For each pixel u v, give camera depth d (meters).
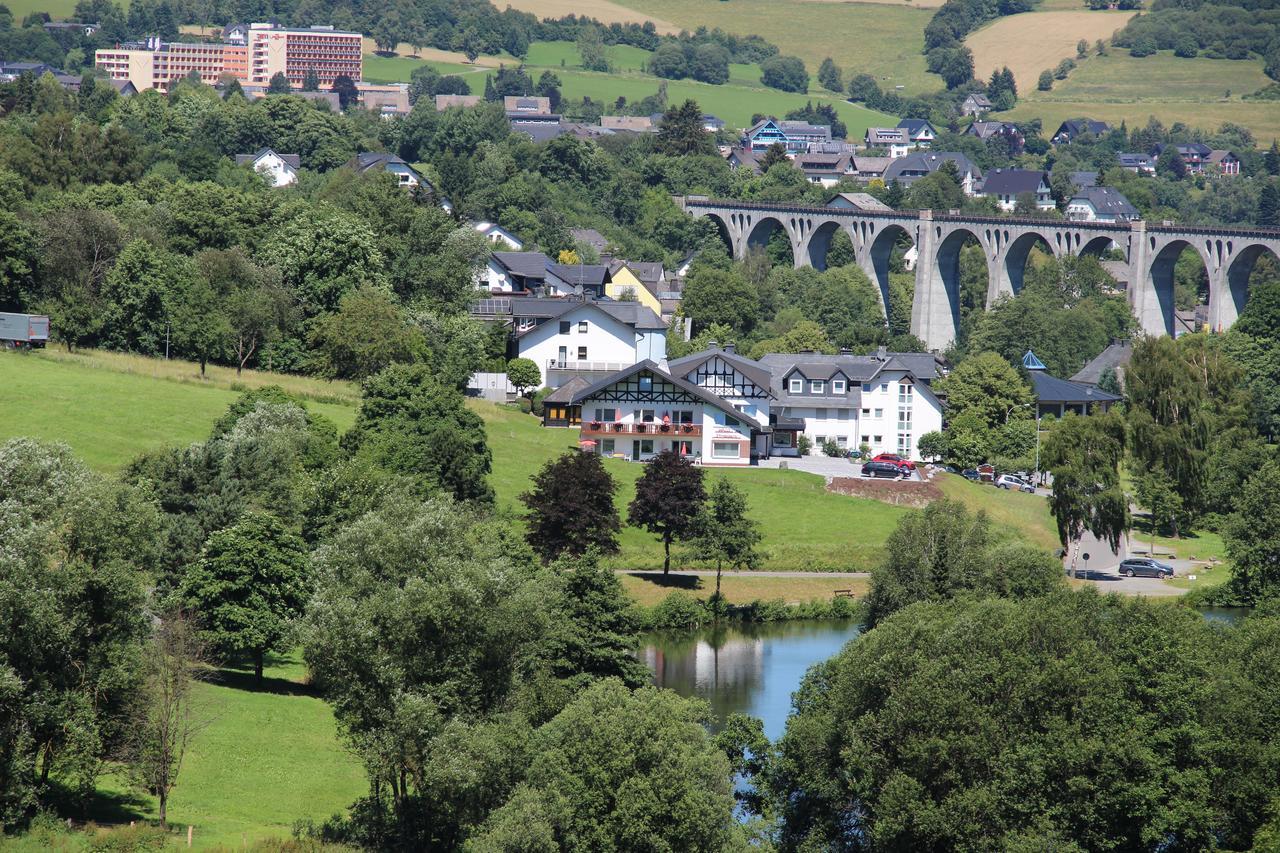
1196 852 154.75
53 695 140.12
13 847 132.50
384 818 148.62
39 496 151.00
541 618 155.38
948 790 152.88
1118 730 155.25
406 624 147.38
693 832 140.75
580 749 143.50
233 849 137.12
